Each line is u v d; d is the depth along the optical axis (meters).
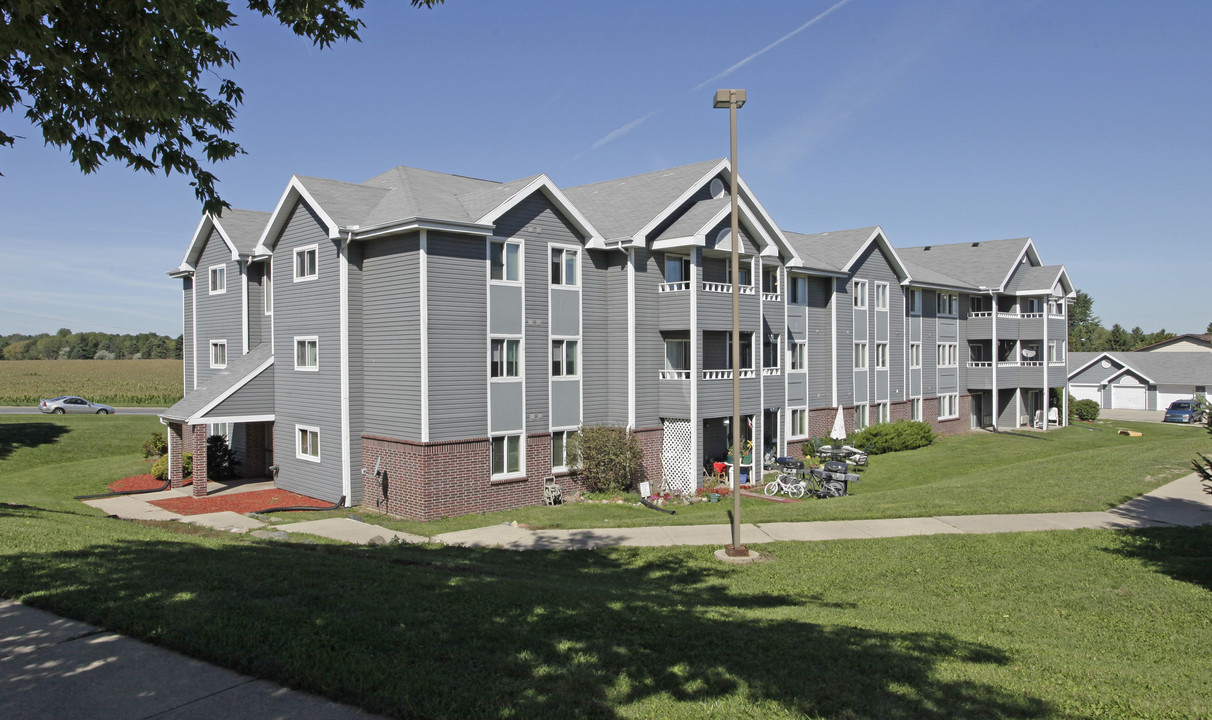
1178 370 65.50
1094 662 8.52
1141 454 25.80
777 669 7.36
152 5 8.34
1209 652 9.41
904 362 40.09
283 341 25.41
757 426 27.55
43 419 43.53
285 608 8.37
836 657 7.88
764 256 29.06
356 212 22.94
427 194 23.30
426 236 20.84
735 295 14.98
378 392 22.33
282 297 25.36
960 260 47.78
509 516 21.23
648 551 15.32
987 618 10.79
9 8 7.59
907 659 7.98
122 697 6.37
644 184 28.11
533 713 6.06
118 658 7.20
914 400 41.34
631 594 10.63
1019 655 8.60
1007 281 44.84
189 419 23.98
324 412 23.52
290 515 21.33
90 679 6.72
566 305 24.38
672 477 25.61
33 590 9.01
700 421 25.59
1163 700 7.18
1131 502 18.27
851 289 36.56
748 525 17.55
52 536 12.47
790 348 33.22
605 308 25.58
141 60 8.58
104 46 8.45
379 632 7.67
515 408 22.89
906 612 11.00
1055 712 6.68
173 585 9.16
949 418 43.88
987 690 7.13
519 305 23.08
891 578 13.00
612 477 24.17
